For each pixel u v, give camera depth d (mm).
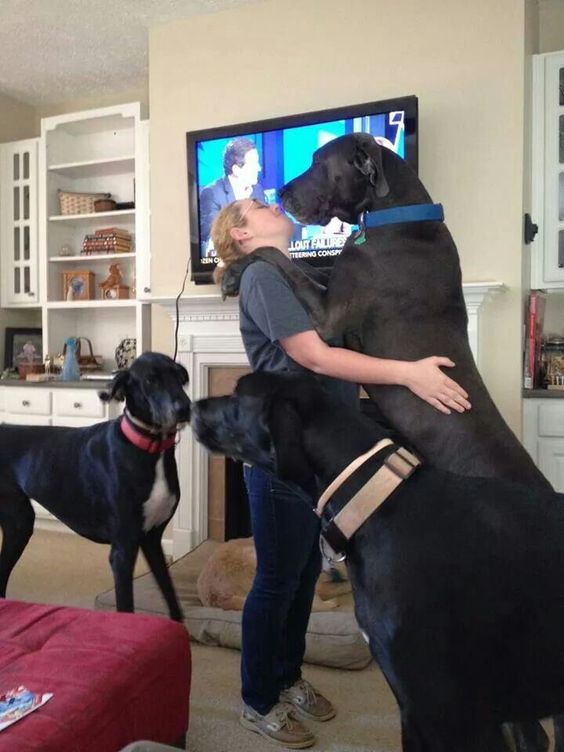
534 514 967
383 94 3018
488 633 917
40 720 1108
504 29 2812
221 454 1246
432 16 2922
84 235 4398
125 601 2012
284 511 1527
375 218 1477
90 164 4043
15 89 4348
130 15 3348
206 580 2506
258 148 3078
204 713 1854
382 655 994
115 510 2023
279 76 3205
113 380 1987
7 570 2381
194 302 3268
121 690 1259
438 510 994
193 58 3377
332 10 3098
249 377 1175
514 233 2824
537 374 2957
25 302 4305
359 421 1110
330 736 1742
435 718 938
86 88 4332
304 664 2178
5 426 2396
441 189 2932
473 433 1274
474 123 2871
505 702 934
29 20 3389
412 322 1398
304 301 1499
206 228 3232
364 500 1024
